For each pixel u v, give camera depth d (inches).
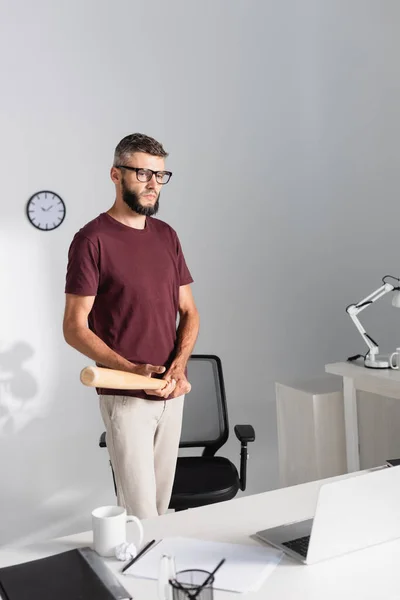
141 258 87.0
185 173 140.6
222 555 50.8
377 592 44.4
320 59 150.3
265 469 148.0
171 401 88.9
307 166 150.1
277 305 148.4
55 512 132.8
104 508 53.7
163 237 91.5
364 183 153.9
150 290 86.6
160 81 138.7
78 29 132.3
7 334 128.7
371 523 51.3
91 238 84.8
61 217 131.6
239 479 113.3
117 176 86.7
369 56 152.6
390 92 152.9
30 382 130.6
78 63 132.3
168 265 89.7
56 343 132.3
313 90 150.1
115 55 135.2
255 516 59.1
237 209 144.9
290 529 55.1
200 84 141.7
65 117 131.6
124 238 86.8
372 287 155.6
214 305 143.3
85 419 135.0
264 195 146.9
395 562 48.9
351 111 152.6
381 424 118.5
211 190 142.7
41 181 130.3
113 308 85.9
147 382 72.8
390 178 154.9
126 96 136.2
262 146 146.6
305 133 149.8
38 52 129.5
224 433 120.0
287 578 47.0
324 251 151.8
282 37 147.8
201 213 142.0
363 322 154.7
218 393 121.3
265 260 147.3
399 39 151.2
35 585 46.3
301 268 150.2
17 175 128.5
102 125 134.5
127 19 135.9
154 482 88.0
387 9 151.3
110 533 51.4
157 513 88.4
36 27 129.3
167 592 41.5
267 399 147.9
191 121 141.0
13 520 129.7
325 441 118.6
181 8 140.1
